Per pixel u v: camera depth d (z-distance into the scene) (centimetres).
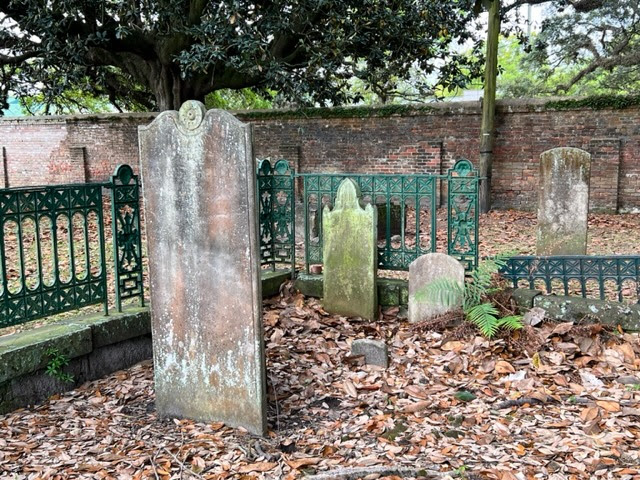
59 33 1212
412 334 534
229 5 1120
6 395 399
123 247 493
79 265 781
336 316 588
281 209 648
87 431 373
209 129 356
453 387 433
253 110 1642
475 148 1449
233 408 373
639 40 1700
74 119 1784
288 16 1227
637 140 1302
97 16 1227
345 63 1336
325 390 434
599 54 1802
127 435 367
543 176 675
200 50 1141
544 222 681
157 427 381
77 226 1152
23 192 417
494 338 493
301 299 619
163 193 376
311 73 1242
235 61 1179
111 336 466
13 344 410
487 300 526
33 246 941
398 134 1514
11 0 1136
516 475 304
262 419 364
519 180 1406
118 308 491
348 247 579
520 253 844
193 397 386
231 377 371
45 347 418
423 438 355
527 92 2061
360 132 1549
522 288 551
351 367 474
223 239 362
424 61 1418
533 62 1881
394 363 479
